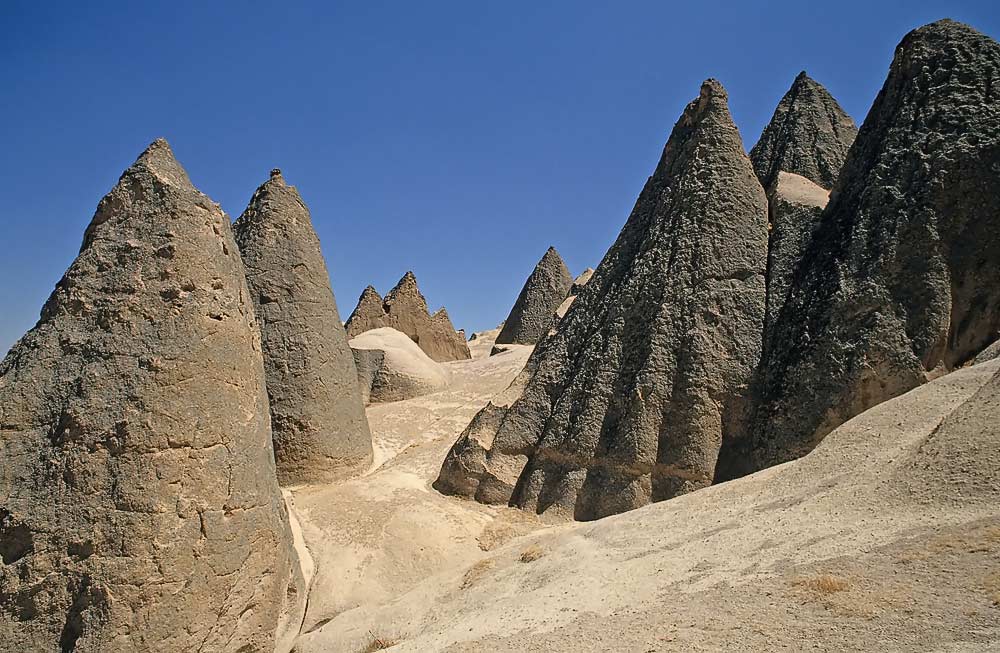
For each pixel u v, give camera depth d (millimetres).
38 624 8883
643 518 12398
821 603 7184
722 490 12438
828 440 12219
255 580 10477
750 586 8148
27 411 9727
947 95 14617
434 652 9148
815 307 14898
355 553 14281
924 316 13586
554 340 19828
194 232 10789
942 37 15250
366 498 16484
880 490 9531
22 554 9078
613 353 17297
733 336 16281
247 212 18641
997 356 12594
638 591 9195
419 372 30672
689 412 15758
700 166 17938
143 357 9883
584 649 7684
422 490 17938
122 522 9125
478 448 18281
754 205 17609
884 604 6801
